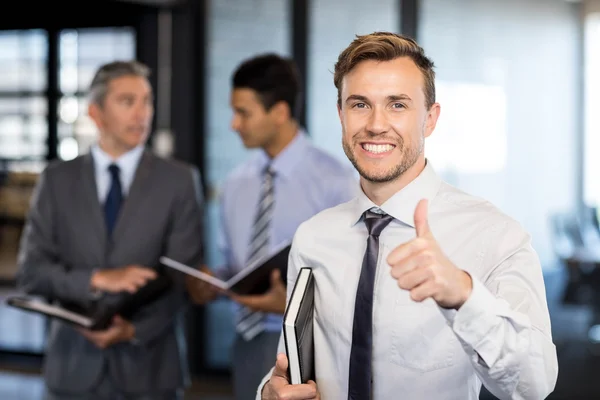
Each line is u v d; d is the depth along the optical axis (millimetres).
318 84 4793
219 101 5023
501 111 4582
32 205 2898
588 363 4699
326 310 1644
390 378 1565
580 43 4586
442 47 4559
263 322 2654
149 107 2891
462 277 1269
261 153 2795
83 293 2666
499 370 1302
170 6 5051
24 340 5965
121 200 2834
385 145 1495
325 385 1637
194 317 5070
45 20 5516
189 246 2846
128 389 2744
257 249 2725
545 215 4652
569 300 4785
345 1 4707
